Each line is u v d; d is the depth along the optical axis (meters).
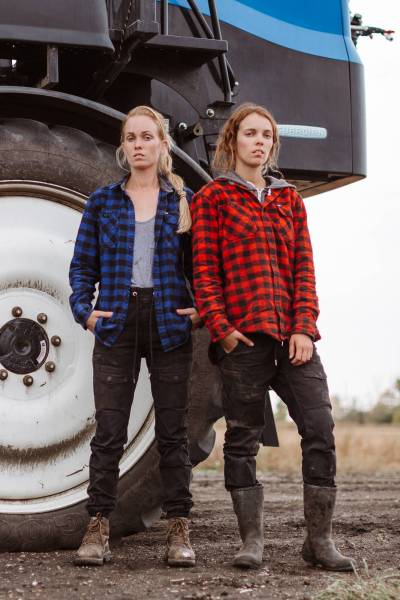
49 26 4.23
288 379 4.02
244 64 5.30
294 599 3.50
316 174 5.53
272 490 8.05
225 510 6.42
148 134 4.07
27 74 5.00
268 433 4.46
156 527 5.46
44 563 4.07
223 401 4.09
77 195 4.47
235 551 4.50
